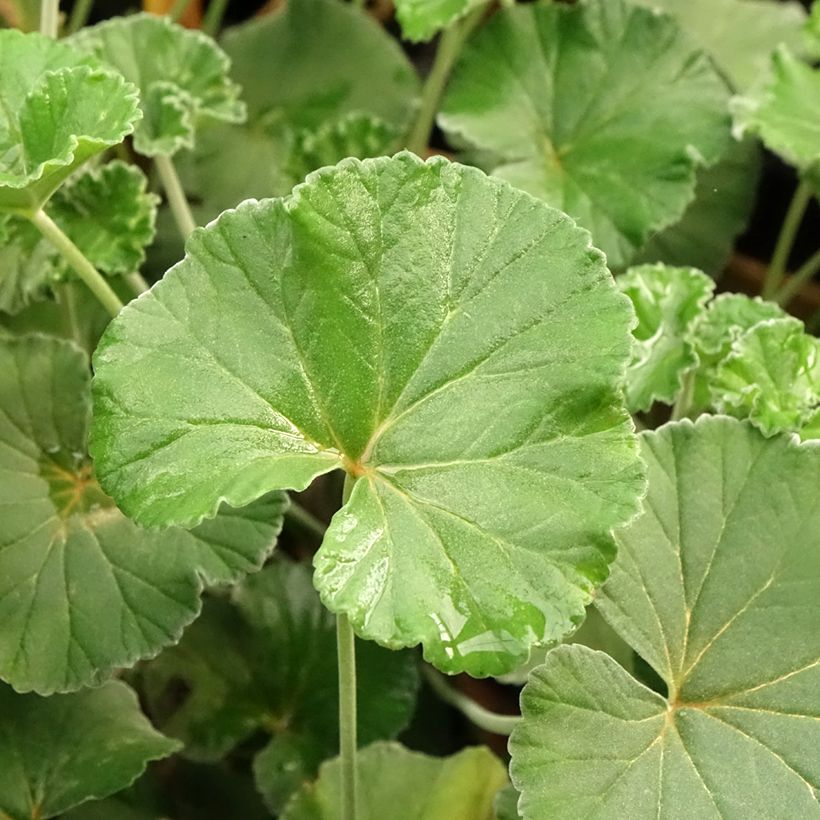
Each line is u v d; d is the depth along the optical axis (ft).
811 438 0.76
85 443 0.78
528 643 0.63
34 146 0.74
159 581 0.75
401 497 0.66
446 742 0.92
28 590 0.75
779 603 0.70
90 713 0.79
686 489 0.71
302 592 0.89
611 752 0.68
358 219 0.66
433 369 0.67
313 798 0.81
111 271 0.83
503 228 0.67
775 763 0.69
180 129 0.87
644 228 0.90
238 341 0.66
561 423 0.66
